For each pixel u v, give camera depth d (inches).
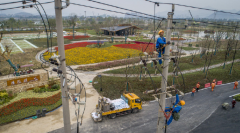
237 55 1910.7
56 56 273.3
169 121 377.1
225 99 926.4
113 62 1624.0
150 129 662.5
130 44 2687.0
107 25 4623.5
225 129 666.8
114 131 648.4
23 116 722.8
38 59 1727.4
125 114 767.7
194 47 2504.9
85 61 1692.9
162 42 307.6
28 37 3479.3
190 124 700.7
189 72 1395.2
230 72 1321.4
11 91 805.9
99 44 2487.7
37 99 807.1
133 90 1018.7
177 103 367.2
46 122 697.6
